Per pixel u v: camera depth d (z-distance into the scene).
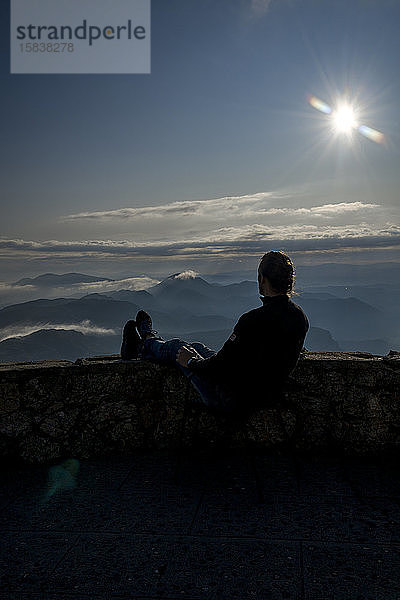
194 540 2.40
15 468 3.43
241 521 2.59
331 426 3.52
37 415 3.53
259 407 2.91
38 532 2.52
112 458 3.53
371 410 3.47
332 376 3.54
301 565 2.16
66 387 3.58
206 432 3.61
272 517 2.62
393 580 2.03
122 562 2.21
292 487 3.01
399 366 3.52
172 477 3.18
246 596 1.95
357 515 2.63
